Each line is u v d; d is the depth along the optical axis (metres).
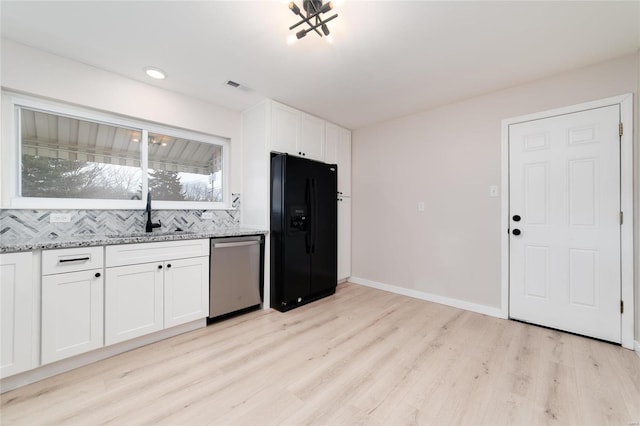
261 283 2.87
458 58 2.13
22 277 1.56
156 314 2.09
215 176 3.18
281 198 2.84
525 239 2.52
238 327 2.43
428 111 3.20
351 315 2.72
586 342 2.14
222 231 2.78
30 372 1.62
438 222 3.11
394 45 1.96
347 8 1.59
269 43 1.95
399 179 3.47
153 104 2.59
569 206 2.31
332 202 3.43
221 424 1.32
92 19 1.70
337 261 3.70
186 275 2.27
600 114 2.18
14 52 1.93
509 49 2.01
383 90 2.69
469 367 1.80
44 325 1.63
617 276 2.11
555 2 1.55
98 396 1.51
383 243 3.63
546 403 1.47
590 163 2.22
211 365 1.82
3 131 1.95
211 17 1.69
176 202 2.85
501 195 2.66
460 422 1.34
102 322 1.84
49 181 2.17
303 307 2.96
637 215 2.02
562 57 2.11
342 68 2.29
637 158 2.02
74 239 1.92
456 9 1.61
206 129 2.97
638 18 1.67
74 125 2.29
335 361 1.88
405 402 1.48
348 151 3.95
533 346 2.08
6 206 1.96
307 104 3.06
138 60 2.17
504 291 2.64
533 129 2.49
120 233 2.41
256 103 3.02
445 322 2.54
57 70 2.09
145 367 1.79
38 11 1.62
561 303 2.35
